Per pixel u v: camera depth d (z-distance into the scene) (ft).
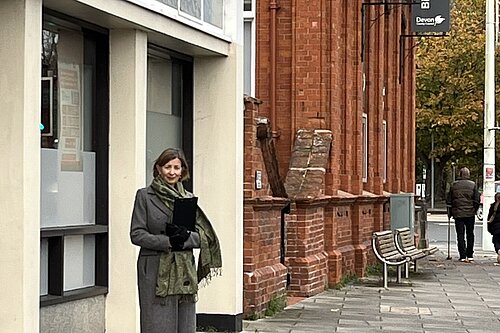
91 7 30.35
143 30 34.55
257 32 57.57
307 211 53.78
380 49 74.13
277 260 48.44
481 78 160.04
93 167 34.24
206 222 28.78
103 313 34.14
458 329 44.09
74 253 33.12
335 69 57.82
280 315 46.32
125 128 34.17
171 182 27.84
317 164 55.16
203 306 40.91
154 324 27.32
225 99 41.06
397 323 45.21
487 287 61.93
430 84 161.58
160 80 39.83
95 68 34.35
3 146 27.09
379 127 73.56
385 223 75.46
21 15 27.09
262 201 44.39
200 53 40.11
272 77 57.47
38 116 27.61
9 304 26.96
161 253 27.40
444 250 94.99
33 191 27.32
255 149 44.52
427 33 85.20
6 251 26.99
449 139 165.99
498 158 181.16
